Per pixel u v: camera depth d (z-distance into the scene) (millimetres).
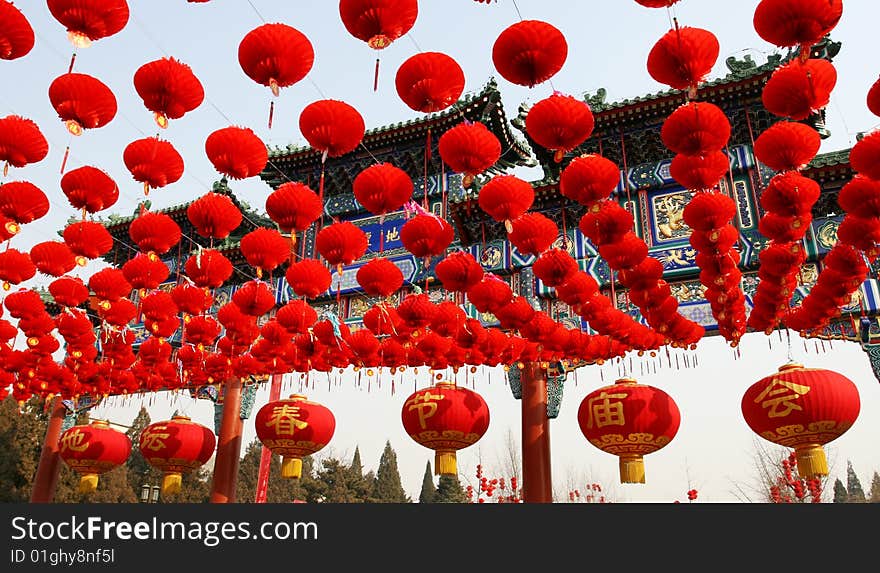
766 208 6824
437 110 5668
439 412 10898
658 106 13031
